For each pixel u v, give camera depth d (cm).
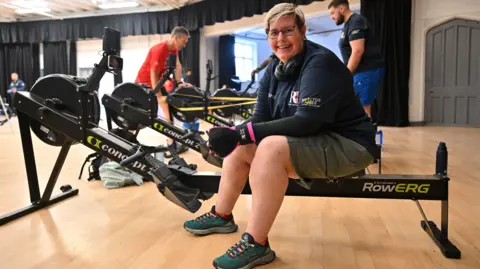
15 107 182
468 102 700
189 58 932
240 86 1023
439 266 132
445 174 152
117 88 285
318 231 167
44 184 252
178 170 175
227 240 157
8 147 452
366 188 156
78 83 182
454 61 706
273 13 133
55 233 164
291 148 122
